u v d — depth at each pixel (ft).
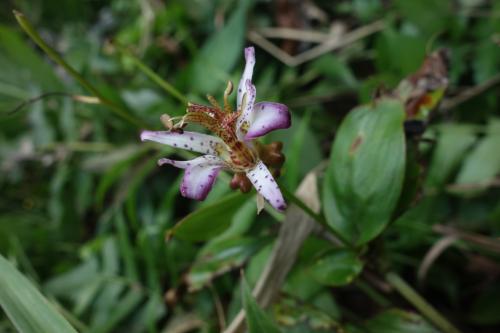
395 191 0.59
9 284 0.51
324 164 0.77
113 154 0.98
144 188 0.95
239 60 1.03
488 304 0.76
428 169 0.81
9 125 1.13
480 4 0.89
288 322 0.65
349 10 1.04
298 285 0.69
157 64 1.10
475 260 0.78
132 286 0.84
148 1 1.13
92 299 0.86
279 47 1.07
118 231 0.91
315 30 1.05
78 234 1.01
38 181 1.11
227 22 1.07
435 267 0.80
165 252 0.82
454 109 0.86
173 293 0.73
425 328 0.64
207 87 0.97
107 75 1.12
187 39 1.04
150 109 0.97
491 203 0.79
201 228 0.62
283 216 0.74
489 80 0.82
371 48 1.01
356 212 0.62
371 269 0.68
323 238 0.65
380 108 0.62
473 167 0.79
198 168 0.51
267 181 0.49
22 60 0.95
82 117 1.09
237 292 0.73
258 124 0.48
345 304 0.82
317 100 0.95
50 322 0.50
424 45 0.85
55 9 1.31
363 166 0.61
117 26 1.23
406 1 0.89
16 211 1.09
